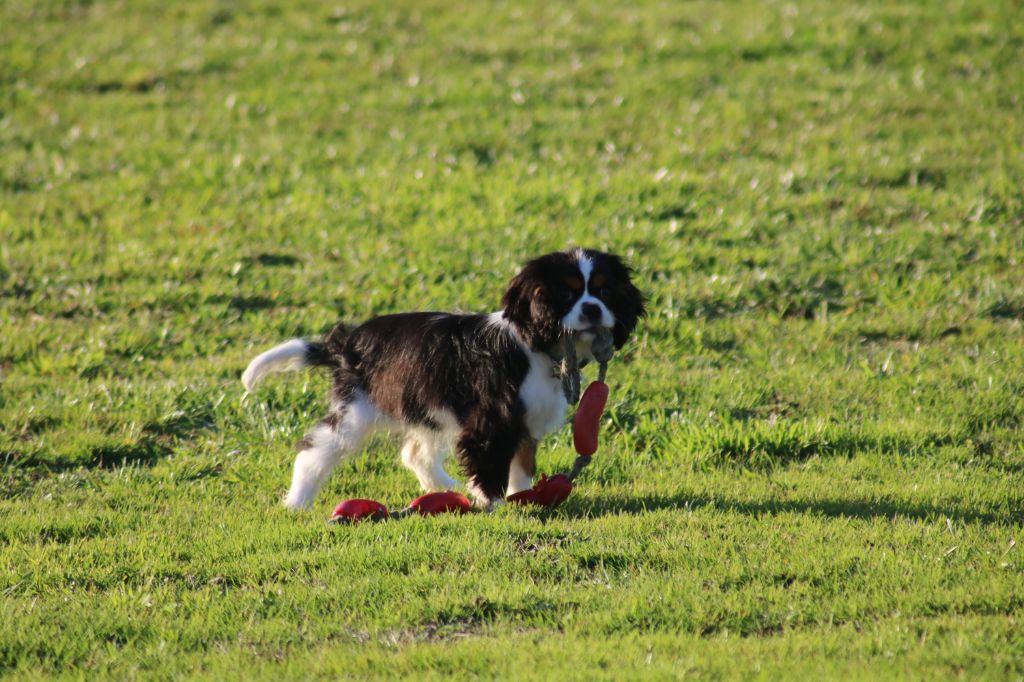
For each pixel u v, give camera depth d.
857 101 21.55
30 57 24.84
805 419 10.60
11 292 14.48
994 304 13.85
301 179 18.80
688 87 22.67
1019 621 6.31
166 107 22.52
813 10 26.58
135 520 8.38
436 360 8.48
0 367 12.27
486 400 8.33
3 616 6.59
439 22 27.25
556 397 8.44
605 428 10.77
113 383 11.73
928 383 11.56
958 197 17.27
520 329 8.18
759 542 7.70
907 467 9.70
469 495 8.93
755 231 16.48
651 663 5.91
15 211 17.36
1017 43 23.78
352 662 6.05
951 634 6.18
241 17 27.83
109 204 17.75
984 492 8.90
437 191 18.17
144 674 5.98
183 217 17.20
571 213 17.22
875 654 6.01
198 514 8.56
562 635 6.38
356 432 8.73
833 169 18.56
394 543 7.66
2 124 21.47
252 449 10.16
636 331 13.15
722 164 19.12
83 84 23.69
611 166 19.14
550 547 7.59
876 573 7.07
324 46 25.61
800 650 6.09
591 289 8.02
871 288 14.55
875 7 26.38
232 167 19.28
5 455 9.95
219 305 14.17
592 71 23.75
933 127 20.30
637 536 7.83
